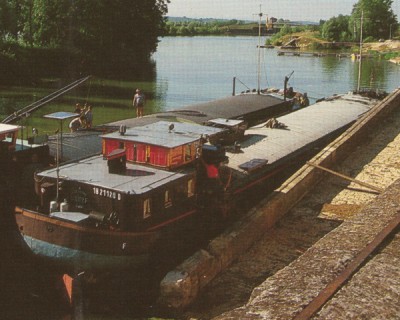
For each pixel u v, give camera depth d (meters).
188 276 15.46
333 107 37.81
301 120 32.78
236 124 26.12
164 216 17.94
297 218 20.73
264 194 24.41
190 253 19.69
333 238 9.03
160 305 15.62
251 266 17.53
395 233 9.30
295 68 92.69
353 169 25.44
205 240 20.39
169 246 18.39
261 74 81.00
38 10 83.19
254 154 25.05
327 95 63.09
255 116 34.41
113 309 16.67
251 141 27.08
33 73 72.00
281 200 20.56
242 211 22.62
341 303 6.76
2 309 16.22
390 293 7.15
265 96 38.66
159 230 17.67
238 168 23.12
